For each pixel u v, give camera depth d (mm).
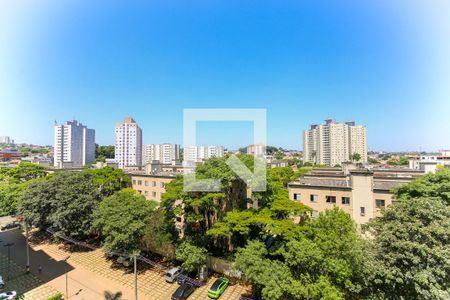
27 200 33812
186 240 26906
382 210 20578
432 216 17703
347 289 18734
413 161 72438
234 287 25062
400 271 16672
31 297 23953
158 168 54656
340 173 46281
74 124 125625
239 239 29688
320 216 21031
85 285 25969
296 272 19125
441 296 15008
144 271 28828
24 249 35594
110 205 29578
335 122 141375
